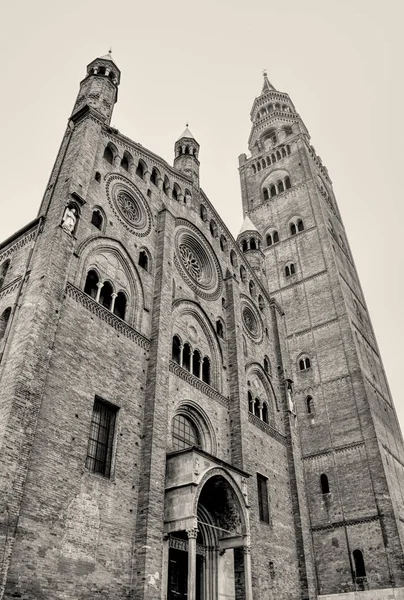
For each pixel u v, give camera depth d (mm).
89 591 21281
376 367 62031
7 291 28469
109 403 26641
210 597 28594
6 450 19938
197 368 36562
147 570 23250
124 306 31562
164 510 26547
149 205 38000
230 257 48188
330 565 44750
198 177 47969
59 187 30938
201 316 38969
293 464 42750
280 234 72875
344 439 49969
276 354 49438
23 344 23031
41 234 28688
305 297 63062
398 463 52938
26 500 20250
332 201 83562
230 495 30688
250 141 94688
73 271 27922
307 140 87625
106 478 24594
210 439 34188
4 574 18141
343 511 46406
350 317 58812
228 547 29953
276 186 80438
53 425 22828
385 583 41375
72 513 22016
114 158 36531
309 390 55250
